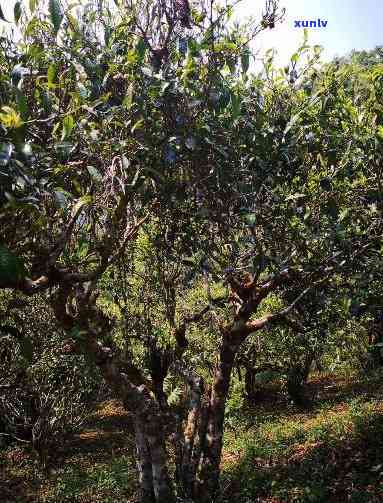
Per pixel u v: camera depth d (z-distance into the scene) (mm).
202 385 7188
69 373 12719
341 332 12273
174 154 3734
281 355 14586
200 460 7055
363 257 5797
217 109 3893
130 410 6605
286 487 8172
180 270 6836
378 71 5020
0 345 8758
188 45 3367
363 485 7770
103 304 7715
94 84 3543
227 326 7156
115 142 3340
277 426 12672
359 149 5230
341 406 13688
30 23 3098
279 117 4898
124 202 3779
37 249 3455
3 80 2783
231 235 5047
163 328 7469
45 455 12305
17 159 2344
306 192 5375
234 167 4375
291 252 5664
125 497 9188
